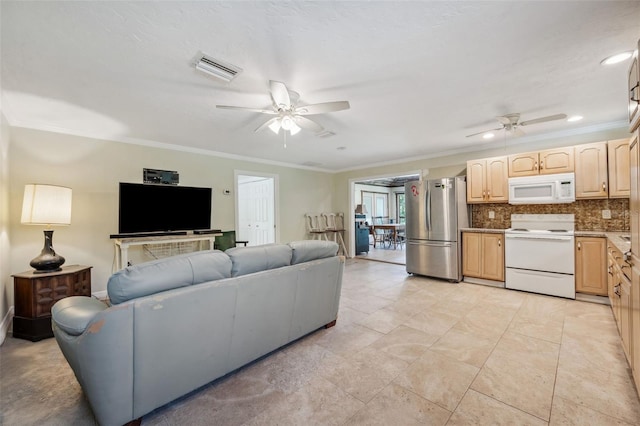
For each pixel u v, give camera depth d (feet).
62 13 4.83
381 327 8.84
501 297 11.69
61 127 11.20
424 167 17.65
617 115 10.54
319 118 10.53
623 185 10.46
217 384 5.98
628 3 4.81
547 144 13.10
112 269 12.51
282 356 7.11
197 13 4.92
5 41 5.62
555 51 6.29
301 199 21.11
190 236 13.19
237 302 6.00
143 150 13.51
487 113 10.15
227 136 12.88
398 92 8.32
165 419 4.98
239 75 7.16
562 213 12.55
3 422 4.94
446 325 8.93
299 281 7.45
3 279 8.97
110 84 7.58
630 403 5.21
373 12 4.96
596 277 10.66
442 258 14.56
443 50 6.20
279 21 5.17
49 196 9.22
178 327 5.08
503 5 4.84
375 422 4.84
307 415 5.03
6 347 7.85
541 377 6.08
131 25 5.22
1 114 8.75
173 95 8.28
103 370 4.29
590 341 7.64
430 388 5.76
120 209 11.82
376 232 32.73
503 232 13.00
